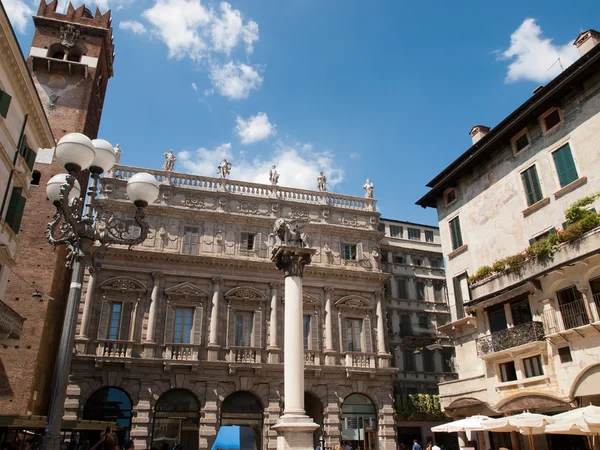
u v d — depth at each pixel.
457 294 35.34
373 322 44.59
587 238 24.64
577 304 25.09
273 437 38.03
